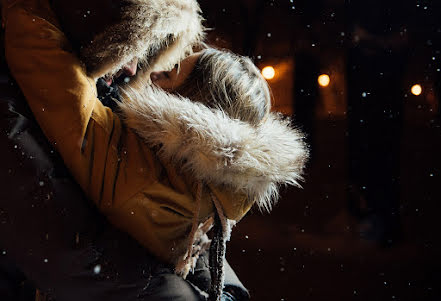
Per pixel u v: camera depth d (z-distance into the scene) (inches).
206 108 46.5
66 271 42.0
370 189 199.3
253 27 284.2
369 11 220.4
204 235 55.0
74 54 44.4
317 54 264.8
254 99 50.3
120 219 44.3
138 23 45.0
